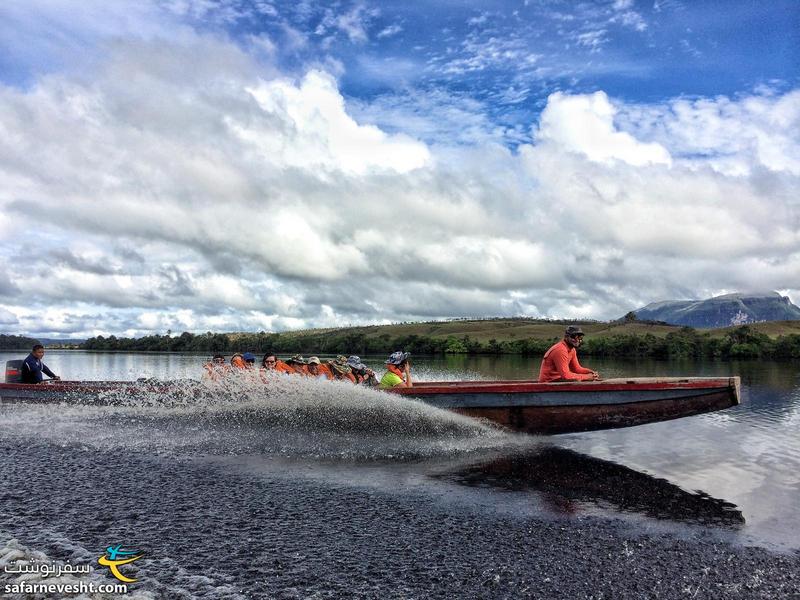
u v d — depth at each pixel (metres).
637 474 8.73
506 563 5.24
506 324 129.62
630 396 10.59
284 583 4.70
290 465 9.05
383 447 10.49
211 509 6.67
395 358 12.45
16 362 15.09
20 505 6.70
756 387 24.39
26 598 4.25
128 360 53.16
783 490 7.88
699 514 6.80
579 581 4.91
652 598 4.63
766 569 5.21
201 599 4.35
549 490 7.77
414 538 5.83
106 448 10.15
